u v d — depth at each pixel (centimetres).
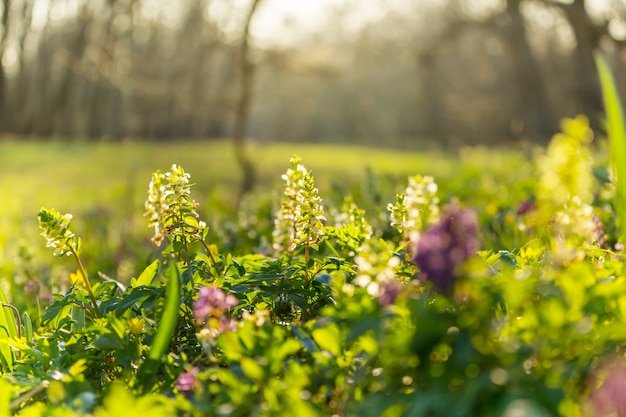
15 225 822
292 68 1421
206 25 1909
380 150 4338
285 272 250
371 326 163
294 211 253
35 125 5481
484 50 4909
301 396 174
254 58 1373
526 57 3259
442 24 3662
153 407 176
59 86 5650
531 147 1105
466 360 144
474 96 4897
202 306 199
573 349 158
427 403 141
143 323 241
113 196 1236
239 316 248
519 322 163
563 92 2406
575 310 158
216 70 4941
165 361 211
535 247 249
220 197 1011
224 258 275
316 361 188
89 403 174
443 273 154
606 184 391
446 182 769
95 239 694
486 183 721
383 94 6969
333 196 721
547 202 205
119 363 225
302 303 241
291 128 7875
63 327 267
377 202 612
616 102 208
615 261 214
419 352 153
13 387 201
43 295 438
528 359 153
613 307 175
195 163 2591
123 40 4747
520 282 157
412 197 224
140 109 5350
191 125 6103
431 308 156
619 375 147
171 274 204
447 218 158
